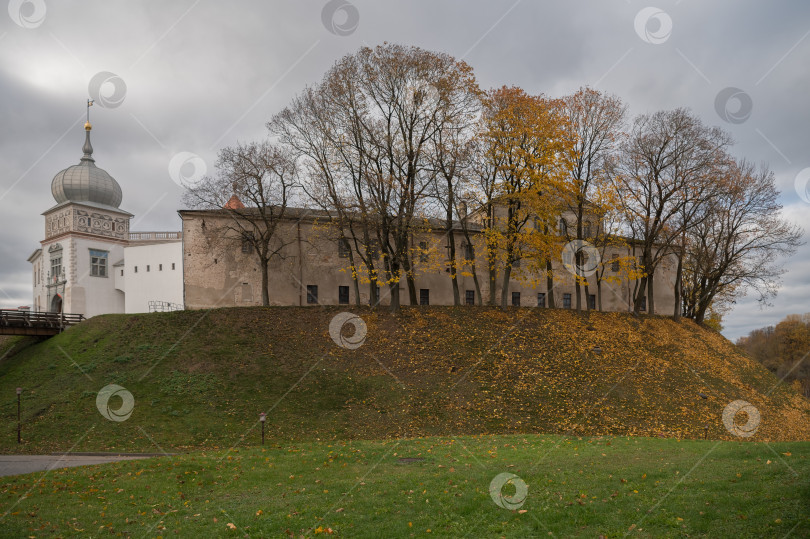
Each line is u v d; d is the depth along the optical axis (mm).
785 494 12188
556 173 40406
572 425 28344
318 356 34781
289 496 14383
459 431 27406
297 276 45250
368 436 26891
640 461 16609
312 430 27422
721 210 47375
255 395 30609
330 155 41438
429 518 12492
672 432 28625
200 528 12344
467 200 41969
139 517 13141
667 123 45594
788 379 70562
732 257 48719
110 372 32750
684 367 38469
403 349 35688
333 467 17281
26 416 28766
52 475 17172
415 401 30172
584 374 34281
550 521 11969
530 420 28703
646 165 46000
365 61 39531
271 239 44812
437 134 41062
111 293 58062
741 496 12422
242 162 42531
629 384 33906
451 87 39250
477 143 41125
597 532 11266
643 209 47156
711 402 33656
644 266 48094
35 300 64500
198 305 42875
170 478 16188
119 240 59250
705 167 44656
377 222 40562
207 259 43469
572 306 53656
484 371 33531
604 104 43125
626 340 40906
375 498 13914
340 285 46469
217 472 16875
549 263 44281
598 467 15977
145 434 26609
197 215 43500
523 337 38281
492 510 12766
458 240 49906
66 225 57094
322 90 39750
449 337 37344
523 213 41906
